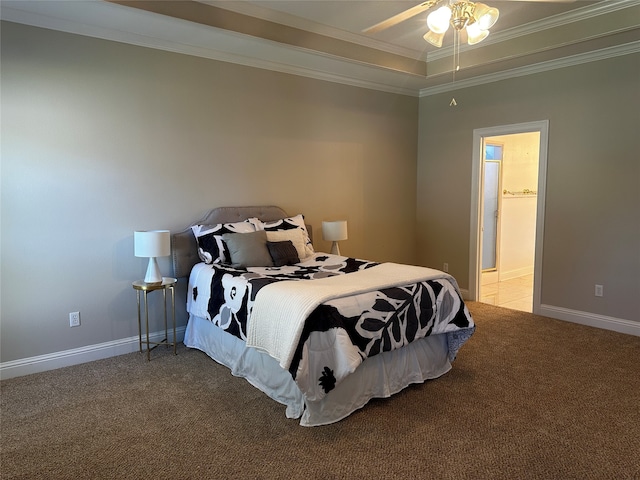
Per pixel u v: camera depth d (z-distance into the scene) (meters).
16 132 3.15
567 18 3.86
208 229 3.91
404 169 5.85
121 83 3.58
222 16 3.49
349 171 5.25
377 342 2.75
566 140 4.47
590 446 2.33
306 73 4.70
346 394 2.68
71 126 3.37
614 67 4.09
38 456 2.28
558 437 2.42
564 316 4.61
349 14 3.78
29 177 3.22
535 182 7.18
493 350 3.74
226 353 3.42
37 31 3.18
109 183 3.58
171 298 4.00
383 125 5.54
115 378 3.23
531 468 2.15
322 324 2.55
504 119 4.98
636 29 3.55
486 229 6.54
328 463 2.21
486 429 2.50
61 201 3.37
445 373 3.29
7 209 3.15
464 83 5.29
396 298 2.93
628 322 4.17
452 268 5.71
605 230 4.27
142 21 3.29
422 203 6.00
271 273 3.50
